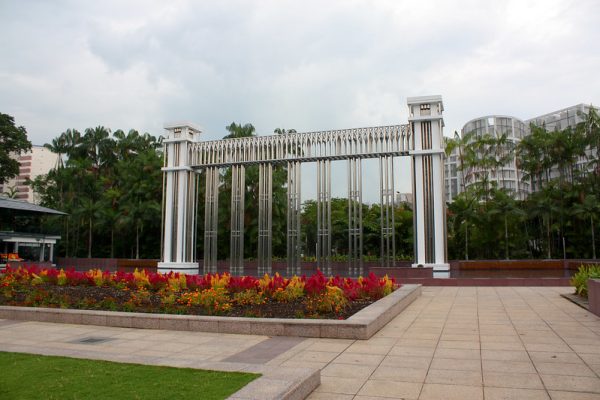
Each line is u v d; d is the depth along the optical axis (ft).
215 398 13.12
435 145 62.80
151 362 17.28
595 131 104.06
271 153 71.87
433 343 23.09
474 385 16.11
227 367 16.42
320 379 16.70
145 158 120.06
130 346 22.93
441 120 64.23
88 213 126.11
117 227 117.08
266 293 36.04
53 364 17.12
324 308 30.09
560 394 15.05
